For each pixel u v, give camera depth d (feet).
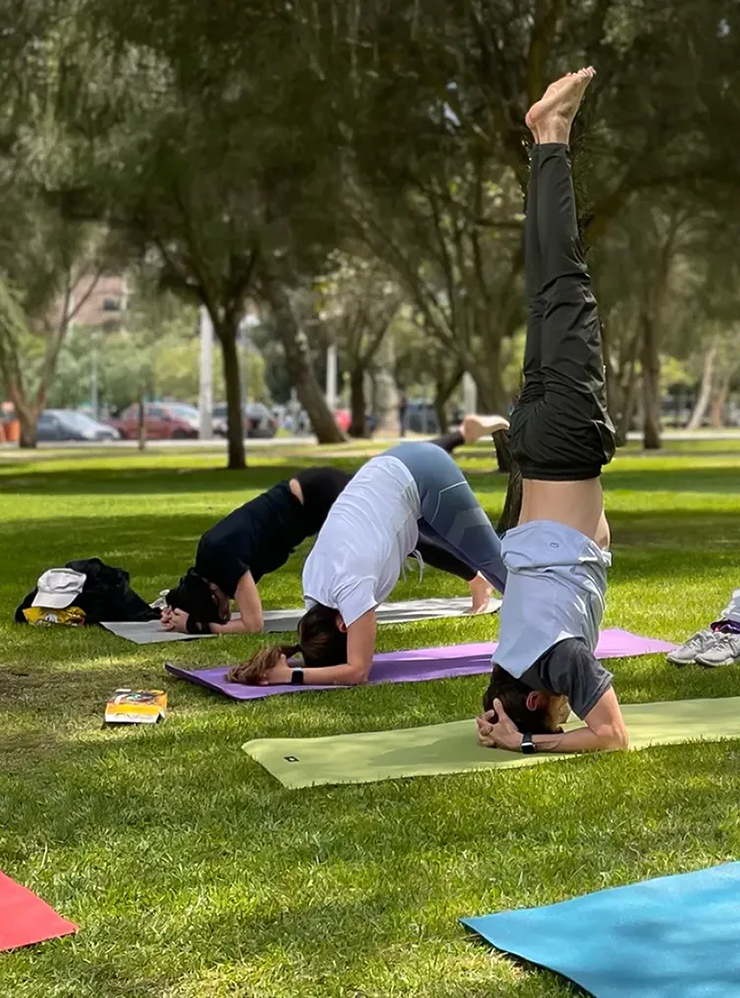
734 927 9.97
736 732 15.90
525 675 15.14
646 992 8.93
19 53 54.13
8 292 96.58
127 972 9.59
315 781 14.08
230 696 18.53
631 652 21.30
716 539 40.22
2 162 78.54
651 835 12.19
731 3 47.42
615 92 51.65
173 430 181.47
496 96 51.70
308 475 23.62
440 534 21.34
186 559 36.06
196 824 12.83
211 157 61.11
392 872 11.41
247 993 9.23
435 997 9.07
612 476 77.87
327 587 19.34
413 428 217.36
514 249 79.25
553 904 10.55
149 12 46.52
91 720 17.47
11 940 10.12
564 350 15.10
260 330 214.69
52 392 202.28
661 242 92.99
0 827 12.86
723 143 53.11
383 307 142.92
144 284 90.74
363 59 48.98
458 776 14.20
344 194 67.46
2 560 36.06
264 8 46.57
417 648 22.33
